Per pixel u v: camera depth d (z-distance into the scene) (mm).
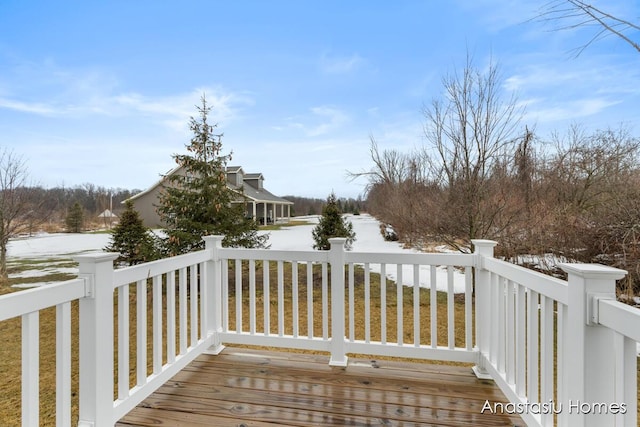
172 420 1775
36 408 1330
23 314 1272
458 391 2070
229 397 2000
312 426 1723
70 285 1499
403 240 9211
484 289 2305
